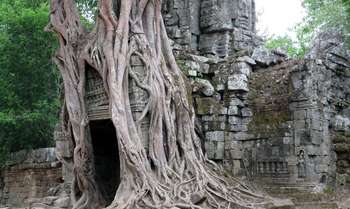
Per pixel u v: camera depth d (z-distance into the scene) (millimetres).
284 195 13992
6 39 22688
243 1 18250
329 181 14797
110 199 14055
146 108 12562
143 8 13336
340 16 25391
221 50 17766
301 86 14703
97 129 14320
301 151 14406
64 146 15438
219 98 15898
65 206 14625
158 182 12102
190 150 13133
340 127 15461
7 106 23156
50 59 23250
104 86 12773
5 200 21375
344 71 16281
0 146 21625
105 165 14859
